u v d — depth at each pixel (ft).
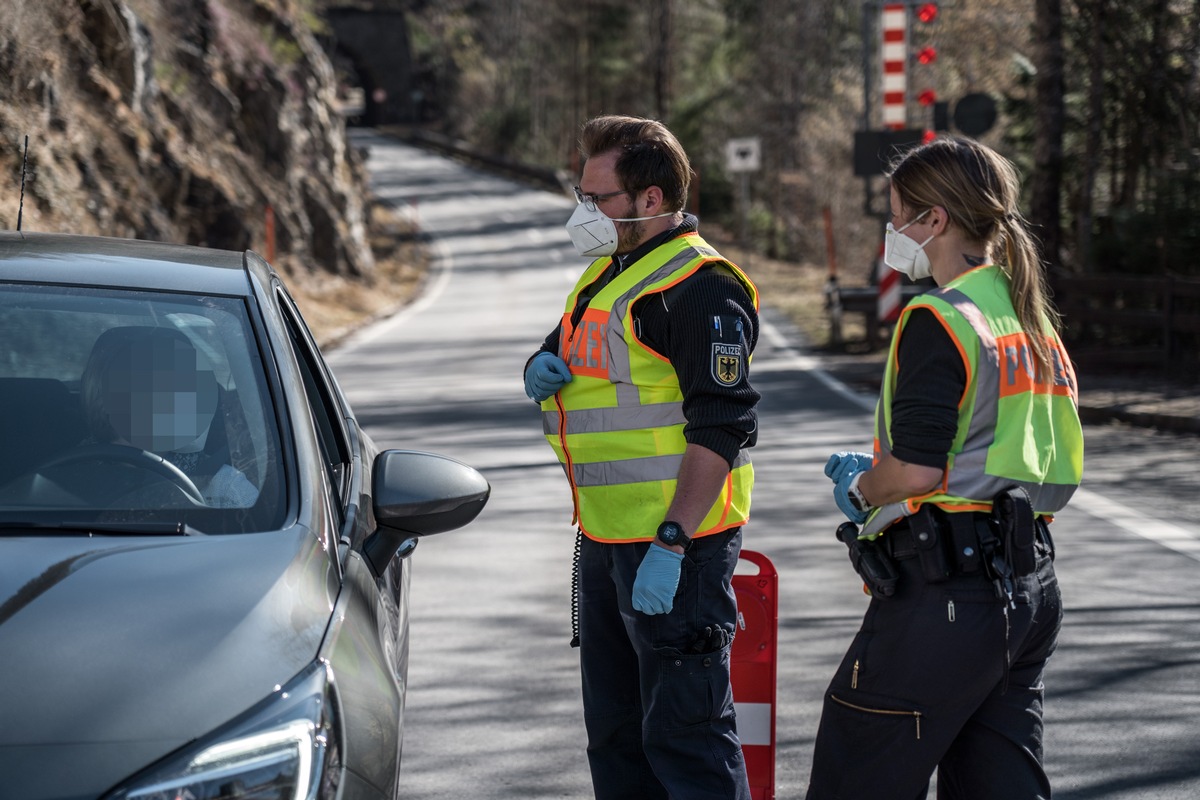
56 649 13.35
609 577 20.72
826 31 334.44
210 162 173.27
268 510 16.87
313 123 215.92
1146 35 120.78
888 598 17.97
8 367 18.26
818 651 35.27
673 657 19.57
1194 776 27.09
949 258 18.49
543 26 513.86
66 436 17.65
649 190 19.80
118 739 12.58
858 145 115.65
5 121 117.91
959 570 17.47
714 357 19.03
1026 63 131.34
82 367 18.43
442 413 84.89
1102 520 50.98
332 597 15.69
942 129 115.55
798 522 51.08
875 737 18.08
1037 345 17.94
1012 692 18.51
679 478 19.16
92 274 19.85
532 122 539.29
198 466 17.42
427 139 530.68
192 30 185.37
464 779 27.20
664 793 21.59
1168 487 57.72
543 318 167.63
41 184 119.14
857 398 88.02
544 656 35.40
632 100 470.80
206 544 15.62
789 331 136.77
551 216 329.93
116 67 147.74
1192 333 96.07
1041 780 18.48
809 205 286.46
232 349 18.99
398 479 18.58
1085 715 30.50
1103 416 78.74
